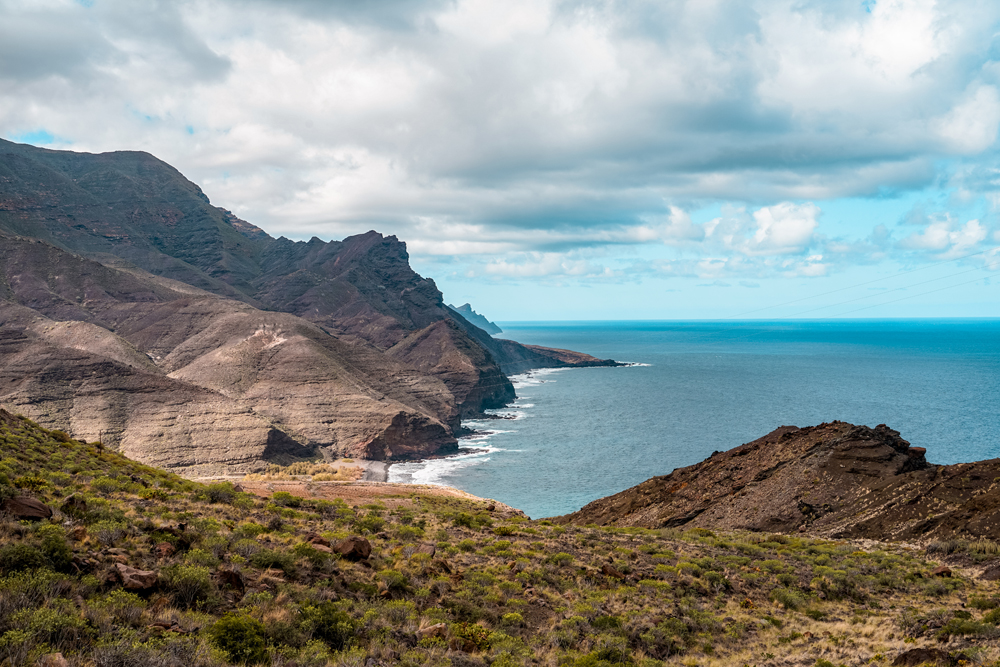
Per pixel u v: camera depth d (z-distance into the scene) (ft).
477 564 82.58
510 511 163.32
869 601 84.99
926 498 137.80
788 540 125.49
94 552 54.13
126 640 40.81
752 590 88.17
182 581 51.65
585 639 63.52
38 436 116.16
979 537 115.75
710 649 66.64
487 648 57.57
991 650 58.54
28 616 40.60
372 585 64.75
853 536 135.74
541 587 76.79
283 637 49.34
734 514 164.86
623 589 79.92
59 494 75.20
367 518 94.73
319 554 66.44
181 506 82.84
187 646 42.42
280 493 106.32
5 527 53.42
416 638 55.77
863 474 162.40
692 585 86.12
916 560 105.50
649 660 60.49
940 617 73.26
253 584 57.72
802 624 76.48
